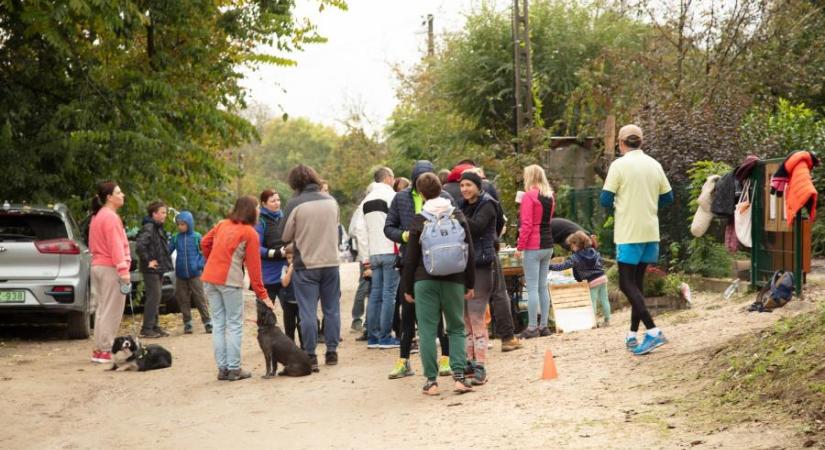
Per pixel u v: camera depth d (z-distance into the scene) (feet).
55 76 55.26
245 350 43.09
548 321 43.68
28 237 45.11
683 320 36.37
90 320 49.01
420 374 33.24
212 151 69.97
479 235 30.89
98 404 31.07
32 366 38.45
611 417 23.68
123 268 39.04
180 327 52.85
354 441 24.17
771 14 79.66
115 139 54.08
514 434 23.17
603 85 95.55
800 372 23.00
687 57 83.30
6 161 52.21
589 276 42.24
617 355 31.32
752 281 39.24
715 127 61.77
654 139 62.59
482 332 30.73
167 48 62.69
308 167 36.40
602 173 91.35
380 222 39.60
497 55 120.06
